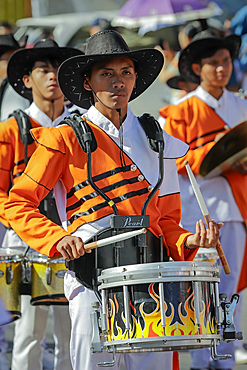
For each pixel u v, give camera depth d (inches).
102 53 367.6
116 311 337.7
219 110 622.8
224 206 602.2
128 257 358.0
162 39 938.1
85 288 365.4
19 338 526.3
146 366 378.9
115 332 338.6
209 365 566.9
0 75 711.7
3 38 713.6
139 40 952.3
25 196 369.4
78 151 369.7
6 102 693.3
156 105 1098.1
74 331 367.6
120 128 373.7
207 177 602.5
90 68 378.3
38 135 373.1
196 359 569.0
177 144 387.9
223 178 605.6
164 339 326.6
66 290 376.8
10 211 367.9
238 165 600.1
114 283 335.6
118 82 369.4
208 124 618.2
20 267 472.4
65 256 350.9
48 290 473.7
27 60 559.5
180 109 620.1
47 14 1058.7
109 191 366.0
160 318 330.0
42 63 555.2
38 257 474.6
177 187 388.5
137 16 947.3
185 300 331.0
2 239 590.9
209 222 356.8
